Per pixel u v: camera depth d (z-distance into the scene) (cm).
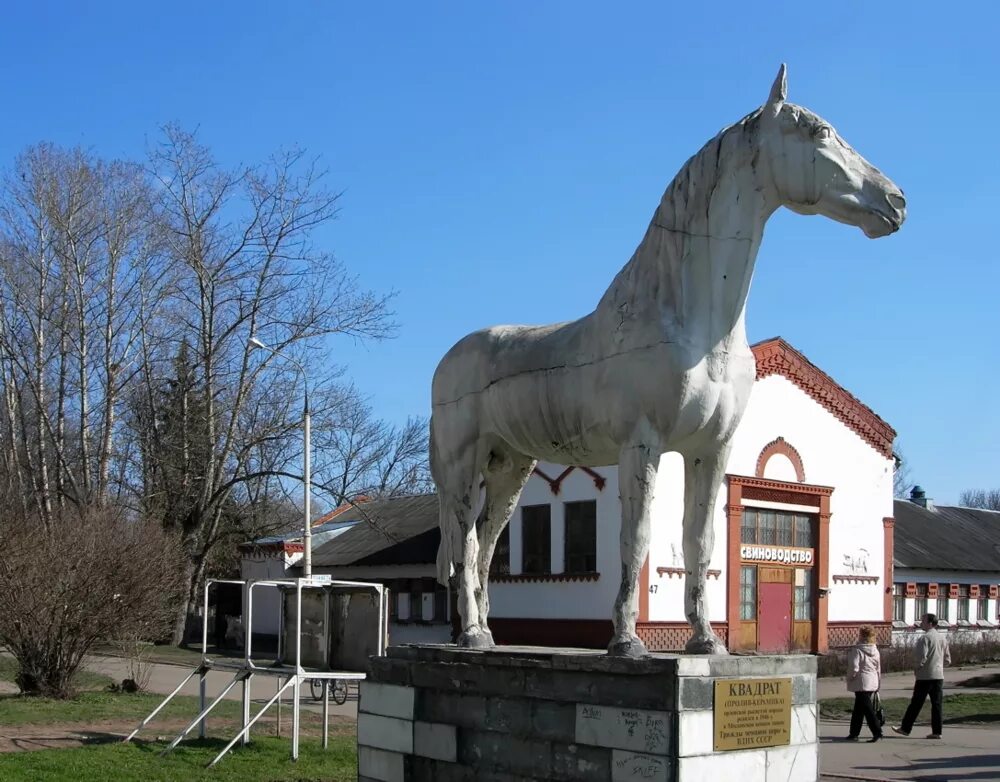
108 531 1994
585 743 680
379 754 846
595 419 734
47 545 1900
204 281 3509
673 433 693
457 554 865
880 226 667
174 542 2264
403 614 3556
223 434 3703
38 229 3553
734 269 686
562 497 2897
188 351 3716
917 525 4434
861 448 3397
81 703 1775
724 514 2948
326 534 4194
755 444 3069
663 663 639
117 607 1908
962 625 4078
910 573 3916
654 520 2725
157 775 1098
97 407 3725
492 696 750
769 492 3088
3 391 3997
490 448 873
